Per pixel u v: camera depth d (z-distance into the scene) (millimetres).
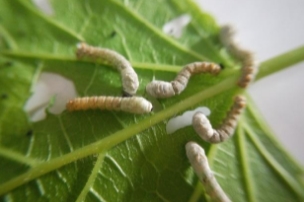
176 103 75
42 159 72
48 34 78
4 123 74
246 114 76
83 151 72
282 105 80
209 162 73
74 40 78
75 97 76
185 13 80
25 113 75
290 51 78
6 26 78
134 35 78
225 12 84
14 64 77
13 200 70
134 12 79
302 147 79
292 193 74
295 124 80
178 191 72
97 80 76
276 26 83
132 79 73
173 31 79
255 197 73
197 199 72
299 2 84
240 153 74
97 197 71
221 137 71
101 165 72
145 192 72
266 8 84
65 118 74
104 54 75
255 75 78
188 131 74
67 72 77
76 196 70
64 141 73
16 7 78
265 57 83
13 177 71
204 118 71
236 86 75
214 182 69
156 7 79
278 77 80
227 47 78
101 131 73
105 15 79
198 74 76
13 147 73
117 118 73
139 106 71
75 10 79
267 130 76
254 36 83
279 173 74
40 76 77
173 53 78
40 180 71
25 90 76
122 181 72
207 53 79
